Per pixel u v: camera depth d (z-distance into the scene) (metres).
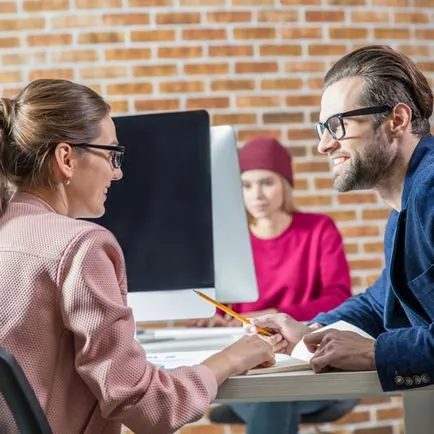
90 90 1.71
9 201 1.60
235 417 3.22
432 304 1.67
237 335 2.54
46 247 1.46
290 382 1.59
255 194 3.62
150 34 4.16
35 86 1.66
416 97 1.87
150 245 2.27
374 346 1.59
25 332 1.43
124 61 4.16
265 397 1.61
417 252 1.70
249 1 4.21
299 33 4.24
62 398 1.46
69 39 4.15
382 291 2.18
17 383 1.27
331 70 1.91
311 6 4.25
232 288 2.51
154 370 1.49
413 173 1.80
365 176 1.85
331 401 3.14
